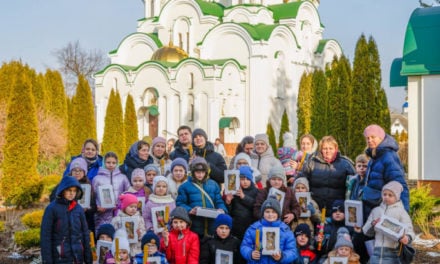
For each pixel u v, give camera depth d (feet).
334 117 72.90
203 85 145.38
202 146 34.68
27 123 65.62
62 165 95.71
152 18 178.91
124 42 172.24
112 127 111.14
